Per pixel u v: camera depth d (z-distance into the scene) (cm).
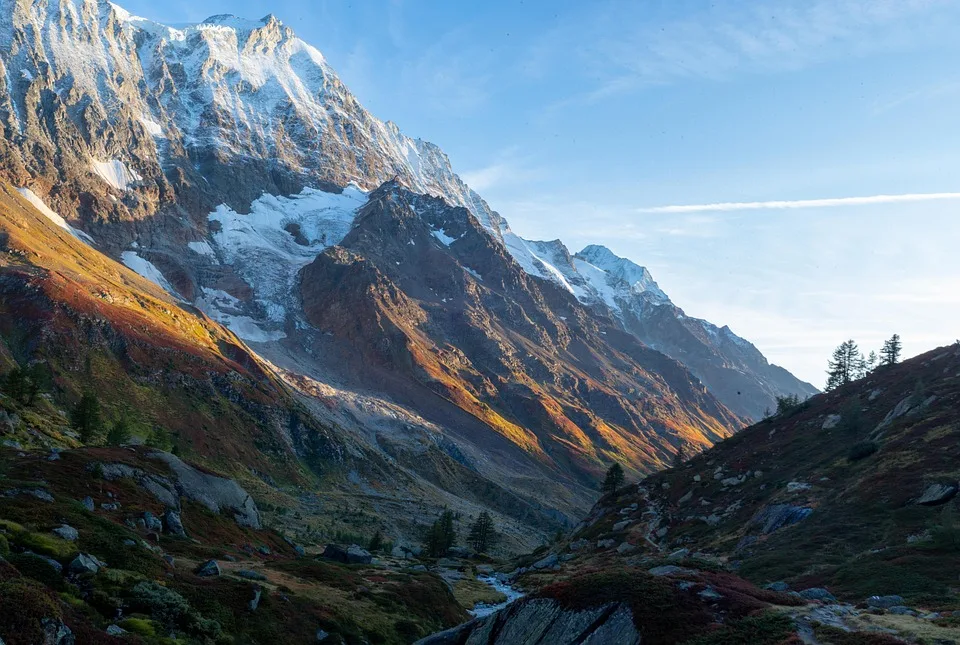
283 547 9144
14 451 6962
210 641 4309
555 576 10769
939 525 6241
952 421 8962
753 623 3475
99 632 3297
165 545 6241
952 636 3247
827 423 12550
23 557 4075
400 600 7162
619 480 15950
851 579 5700
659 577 3984
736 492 11494
